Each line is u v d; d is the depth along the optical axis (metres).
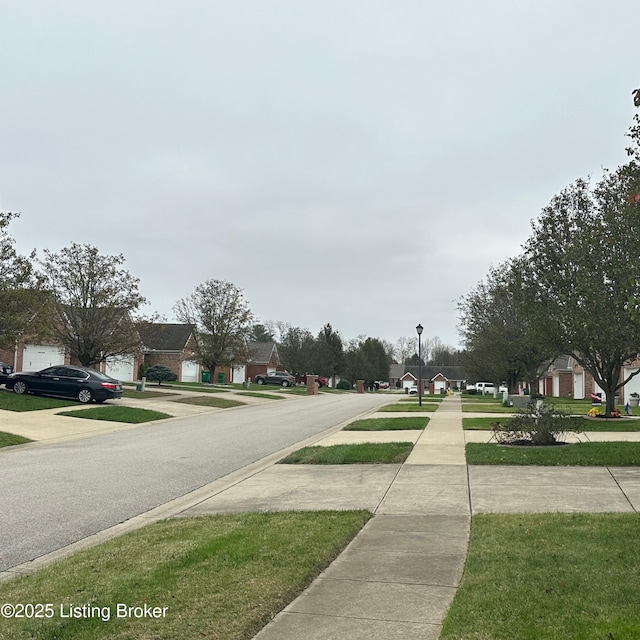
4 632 4.51
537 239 21.22
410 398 43.78
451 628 4.45
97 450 14.88
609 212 17.66
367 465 12.27
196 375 57.66
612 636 4.14
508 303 30.14
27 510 8.82
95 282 31.64
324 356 77.81
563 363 50.88
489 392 63.22
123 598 5.07
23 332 24.89
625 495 9.12
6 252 24.28
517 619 4.52
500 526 7.28
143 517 8.62
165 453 14.52
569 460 11.95
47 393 26.23
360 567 6.03
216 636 4.39
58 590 5.33
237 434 18.67
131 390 35.28
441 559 6.27
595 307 16.97
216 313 47.66
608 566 5.63
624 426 18.55
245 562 6.00
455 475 10.98
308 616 4.83
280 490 10.13
